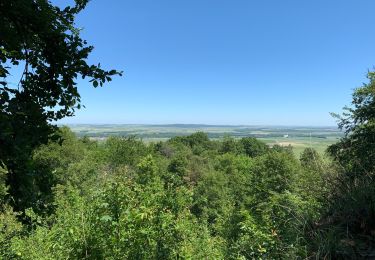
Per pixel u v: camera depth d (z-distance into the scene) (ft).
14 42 10.22
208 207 139.85
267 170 95.09
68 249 18.10
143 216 16.93
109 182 19.81
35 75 11.44
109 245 17.39
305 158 22.35
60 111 11.64
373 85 27.43
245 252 15.72
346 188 14.92
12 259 22.54
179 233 19.62
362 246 11.52
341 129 27.86
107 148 212.84
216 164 231.30
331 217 13.66
